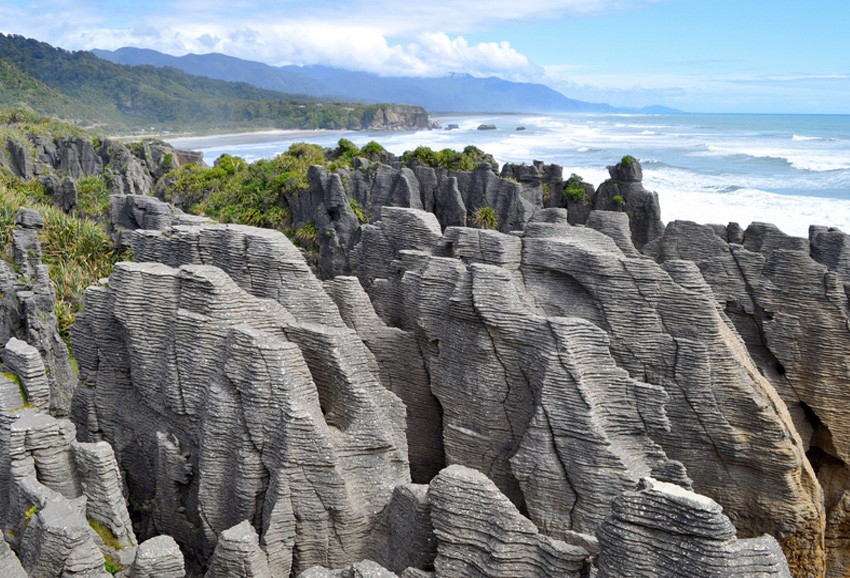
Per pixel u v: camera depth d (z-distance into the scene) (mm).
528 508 19109
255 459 18078
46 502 15953
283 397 17719
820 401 26984
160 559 15680
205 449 18609
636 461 18812
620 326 22203
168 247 23922
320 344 19297
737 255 28250
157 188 77750
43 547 15086
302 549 17781
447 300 21938
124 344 21547
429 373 22672
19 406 18562
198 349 19406
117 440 21859
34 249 28266
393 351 23641
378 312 25766
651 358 22109
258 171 64688
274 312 20266
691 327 21906
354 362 19281
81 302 31156
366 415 18500
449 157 62062
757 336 28172
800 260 27062
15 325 25281
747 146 182750
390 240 28500
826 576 27281
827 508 27266
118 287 20641
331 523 17750
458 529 15438
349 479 18141
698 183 110125
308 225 53219
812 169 126688
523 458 19062
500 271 20750
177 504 20125
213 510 18781
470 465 21266
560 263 22766
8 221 31719
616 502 13484
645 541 13055
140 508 21828
